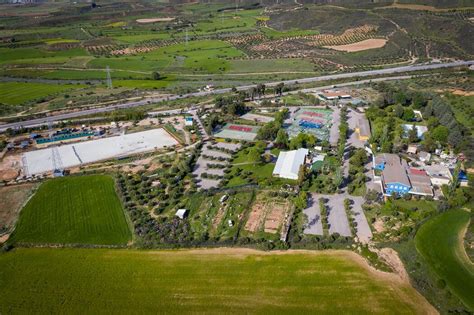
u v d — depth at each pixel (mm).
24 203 118938
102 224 108875
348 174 128000
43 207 116938
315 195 117375
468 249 93938
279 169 130125
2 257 97625
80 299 83750
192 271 90500
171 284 86875
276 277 87812
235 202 115688
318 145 146875
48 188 126375
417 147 141625
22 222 110562
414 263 89312
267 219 107625
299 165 129500
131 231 105625
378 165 127812
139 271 91188
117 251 98438
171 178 129000
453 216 106312
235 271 90000
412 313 77688
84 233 105438
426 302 80062
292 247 96750
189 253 96562
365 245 96250
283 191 119625
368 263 90875
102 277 89812
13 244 102062
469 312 76250
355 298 81562
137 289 85875
